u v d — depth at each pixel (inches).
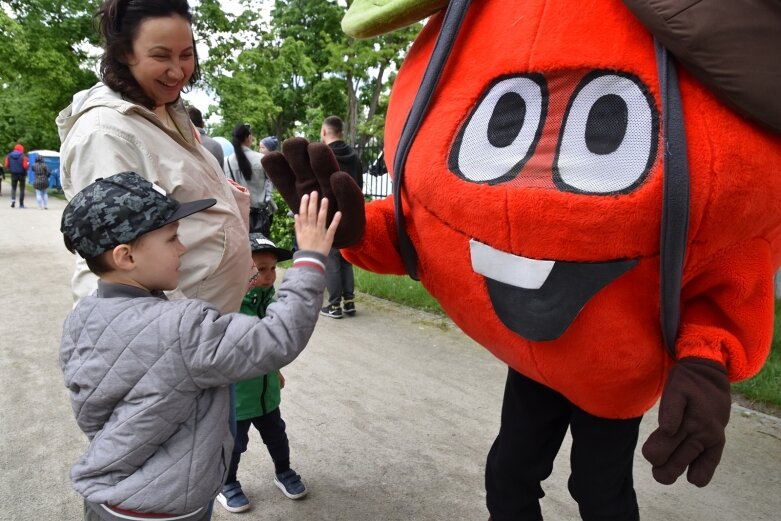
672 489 114.9
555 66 54.7
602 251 53.5
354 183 64.2
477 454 127.5
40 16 634.8
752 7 47.9
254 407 103.3
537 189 54.0
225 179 81.4
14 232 438.3
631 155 52.2
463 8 61.0
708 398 52.1
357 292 264.4
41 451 124.9
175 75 69.3
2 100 701.3
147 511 60.0
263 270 105.3
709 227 52.0
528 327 57.9
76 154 65.0
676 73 51.6
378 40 729.6
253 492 113.7
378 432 136.3
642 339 57.3
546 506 110.1
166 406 58.8
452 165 60.1
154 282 61.9
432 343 197.5
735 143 50.2
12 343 189.0
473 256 59.2
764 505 109.7
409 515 107.2
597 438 71.6
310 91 869.8
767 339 57.2
